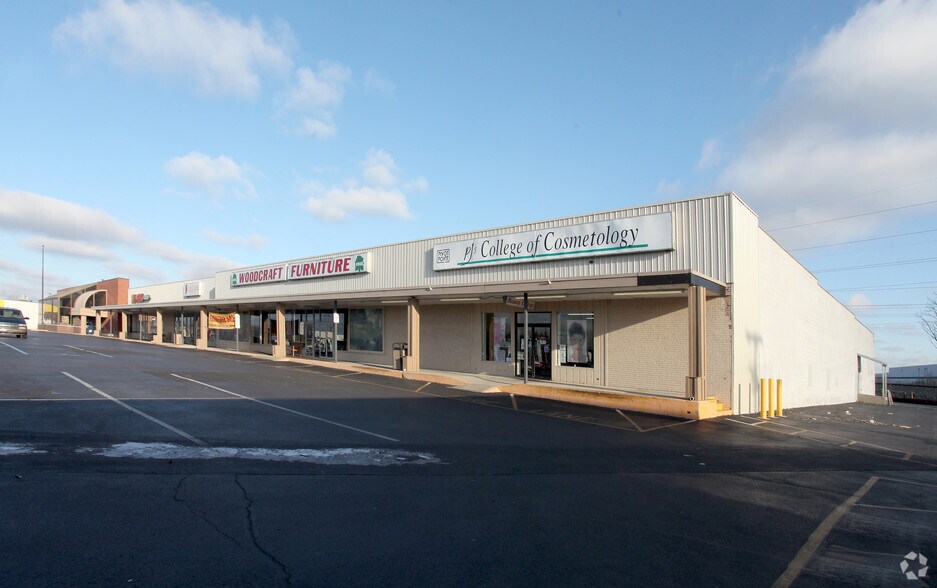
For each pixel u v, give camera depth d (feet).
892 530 20.10
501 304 71.77
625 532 18.72
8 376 54.24
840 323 94.68
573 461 29.37
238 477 23.57
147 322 179.52
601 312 61.36
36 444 27.73
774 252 63.57
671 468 28.71
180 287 157.28
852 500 24.11
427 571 15.03
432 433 35.50
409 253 84.74
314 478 23.97
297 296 92.38
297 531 17.72
